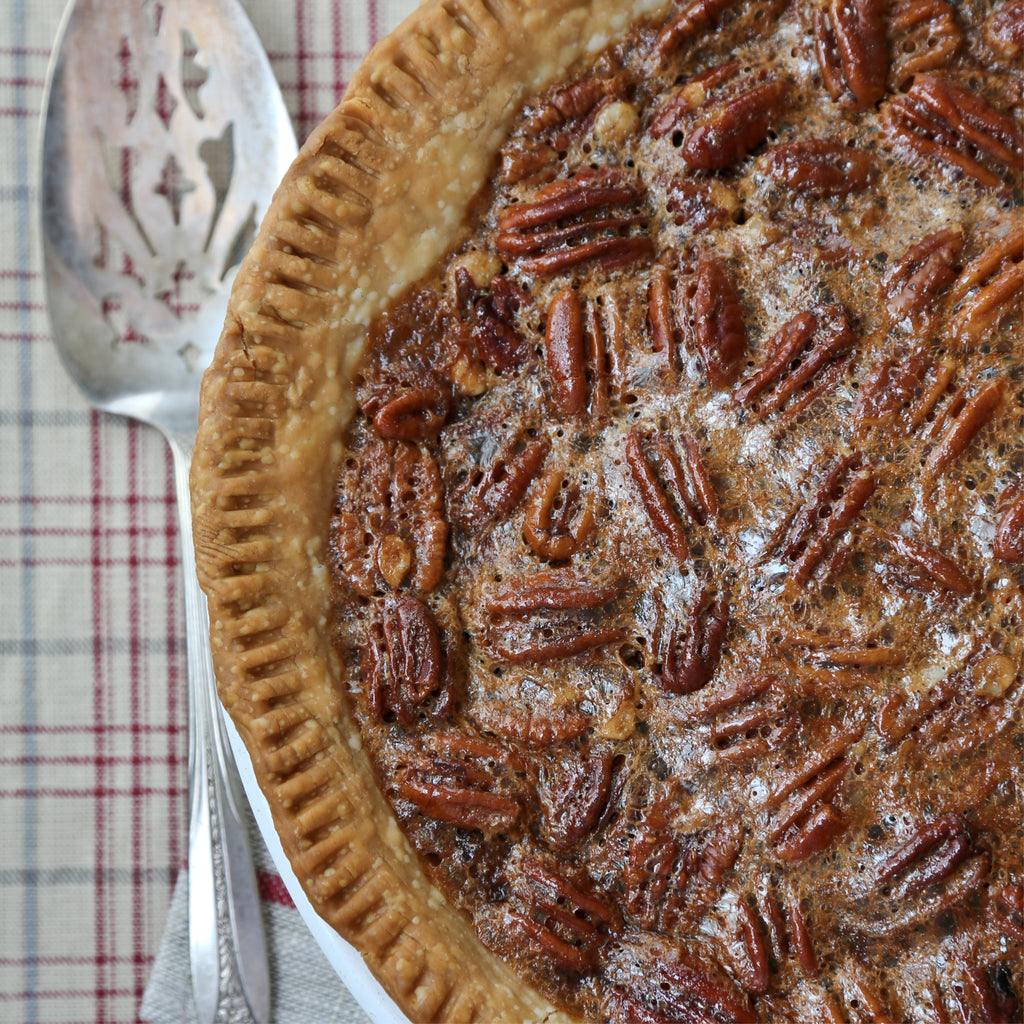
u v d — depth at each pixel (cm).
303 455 47
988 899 46
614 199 47
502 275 48
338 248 47
